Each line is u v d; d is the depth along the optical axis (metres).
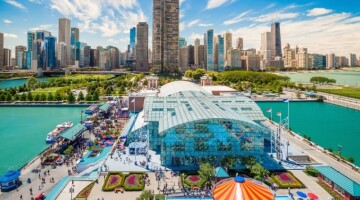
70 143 165.62
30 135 197.00
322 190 103.81
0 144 176.25
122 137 164.75
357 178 114.38
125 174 116.81
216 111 135.88
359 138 191.88
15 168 137.38
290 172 118.38
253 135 125.12
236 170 119.81
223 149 124.62
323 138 191.88
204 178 108.50
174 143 124.56
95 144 162.00
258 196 69.88
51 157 139.50
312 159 134.12
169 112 144.88
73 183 109.31
